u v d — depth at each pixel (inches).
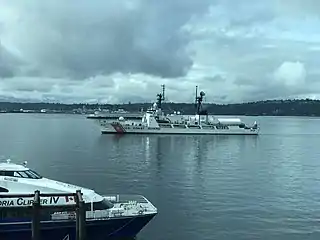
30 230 1128.2
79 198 1100.5
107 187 2170.3
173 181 2372.0
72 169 2800.2
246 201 1875.0
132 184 2262.6
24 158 3371.1
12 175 1202.0
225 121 6668.3
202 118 6860.2
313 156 3902.6
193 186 2220.7
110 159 3400.6
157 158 3531.0
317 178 2573.8
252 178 2534.5
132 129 6353.3
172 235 1369.3
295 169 2987.2
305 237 1375.5
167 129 6358.3
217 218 1574.8
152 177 2504.9
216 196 1969.7
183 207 1736.0
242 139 6028.5
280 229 1455.5
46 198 1147.3
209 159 3528.5
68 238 1171.9
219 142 5344.5
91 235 1208.8
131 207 1295.5
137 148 4382.4
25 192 1160.8
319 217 1616.6
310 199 1950.1
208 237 1357.0
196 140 5551.2
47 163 3083.2
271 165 3203.7
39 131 7303.2
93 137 5826.8
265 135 7150.6
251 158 3673.7
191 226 1467.8
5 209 1105.4
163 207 1731.1
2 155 3570.4
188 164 3169.3
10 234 1120.8
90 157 3516.2
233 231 1423.5
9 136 5979.3
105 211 1213.7
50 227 1140.5
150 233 1384.1
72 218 1158.3
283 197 1982.0
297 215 1643.7
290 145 5172.2
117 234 1240.8
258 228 1462.8
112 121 6717.5
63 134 6486.2
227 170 2866.6
